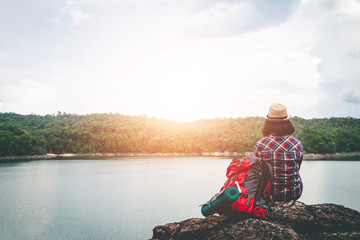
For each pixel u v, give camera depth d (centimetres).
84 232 3114
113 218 3712
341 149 19775
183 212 4003
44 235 3027
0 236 2995
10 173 10412
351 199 4581
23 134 19750
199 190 6081
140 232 3095
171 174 9662
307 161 14150
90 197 5397
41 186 7112
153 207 4347
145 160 19275
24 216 3881
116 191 6100
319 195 4950
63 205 4650
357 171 9062
